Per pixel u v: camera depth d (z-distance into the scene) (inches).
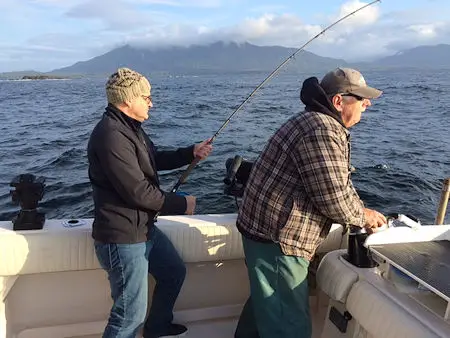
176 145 519.5
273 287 74.7
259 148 462.9
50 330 88.2
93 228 75.0
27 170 383.6
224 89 1736.0
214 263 95.1
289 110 825.5
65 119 784.3
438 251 75.4
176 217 92.8
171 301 87.1
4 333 81.2
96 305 90.4
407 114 855.1
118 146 69.2
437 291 62.1
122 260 73.2
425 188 334.0
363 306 71.8
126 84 69.5
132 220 72.5
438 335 60.2
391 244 77.2
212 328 95.2
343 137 69.6
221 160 396.2
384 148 489.7
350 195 68.4
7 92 1979.6
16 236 78.5
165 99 1214.9
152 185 73.9
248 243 76.2
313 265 93.8
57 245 80.3
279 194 71.3
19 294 85.9
